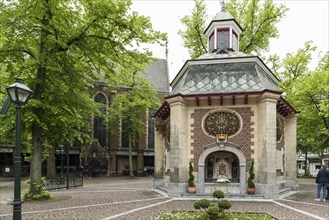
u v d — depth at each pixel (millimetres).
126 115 40812
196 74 20266
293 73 28719
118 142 47844
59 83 16438
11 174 39594
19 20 14781
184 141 19000
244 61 20188
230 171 19062
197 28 31781
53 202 16000
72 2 16516
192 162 18938
